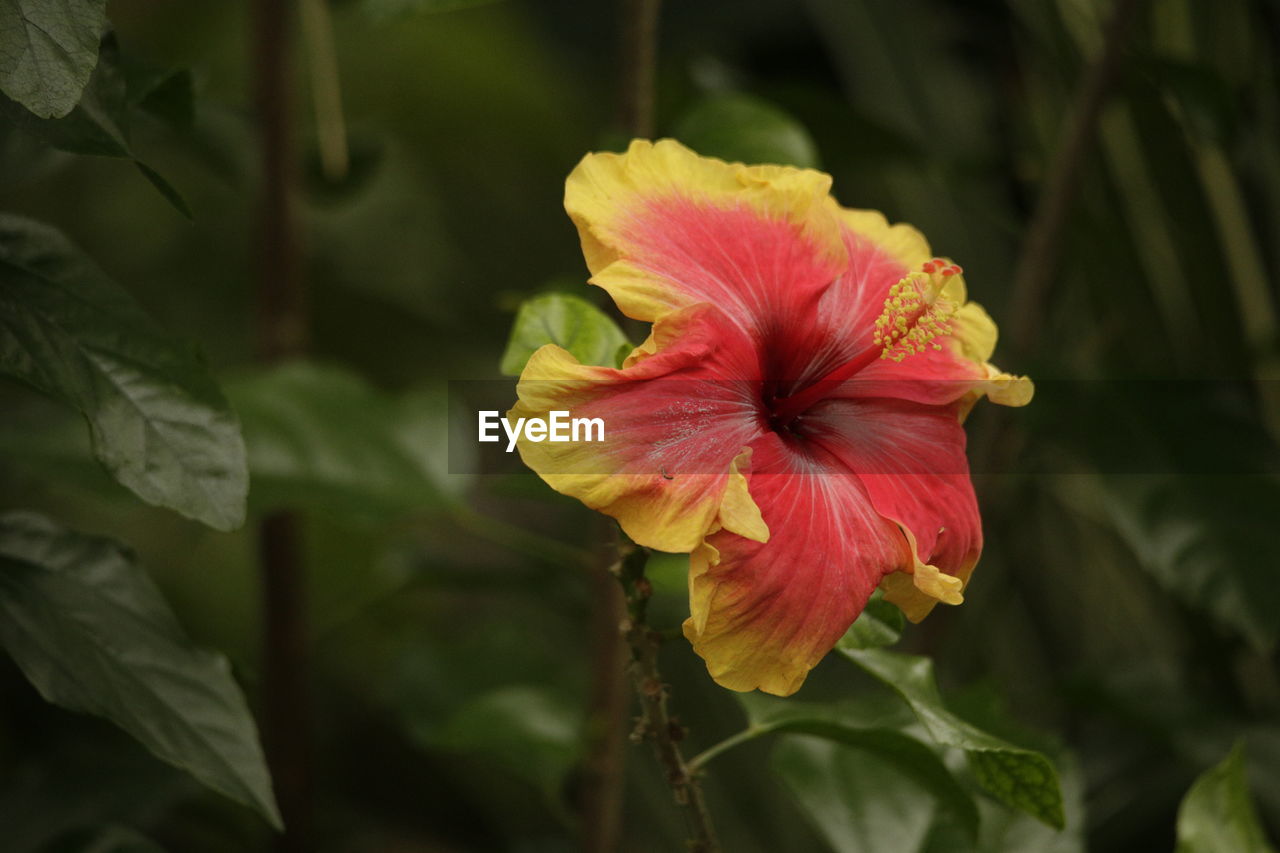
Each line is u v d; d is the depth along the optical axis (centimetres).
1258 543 120
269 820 102
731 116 116
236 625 161
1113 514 121
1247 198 136
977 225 152
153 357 102
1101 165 132
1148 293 133
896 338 104
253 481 119
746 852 133
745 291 103
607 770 121
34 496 141
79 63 97
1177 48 133
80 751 117
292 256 126
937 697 104
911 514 103
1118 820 132
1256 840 110
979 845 115
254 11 124
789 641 100
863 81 153
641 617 103
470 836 161
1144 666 128
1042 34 133
